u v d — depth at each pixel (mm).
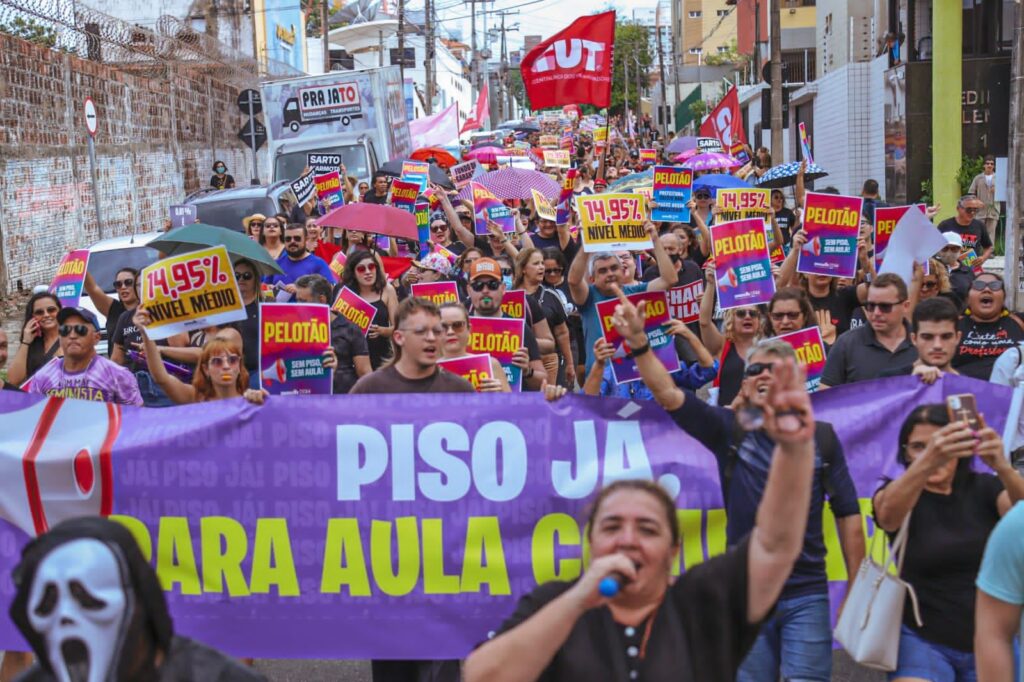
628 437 6117
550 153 31547
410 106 65000
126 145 30203
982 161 28203
